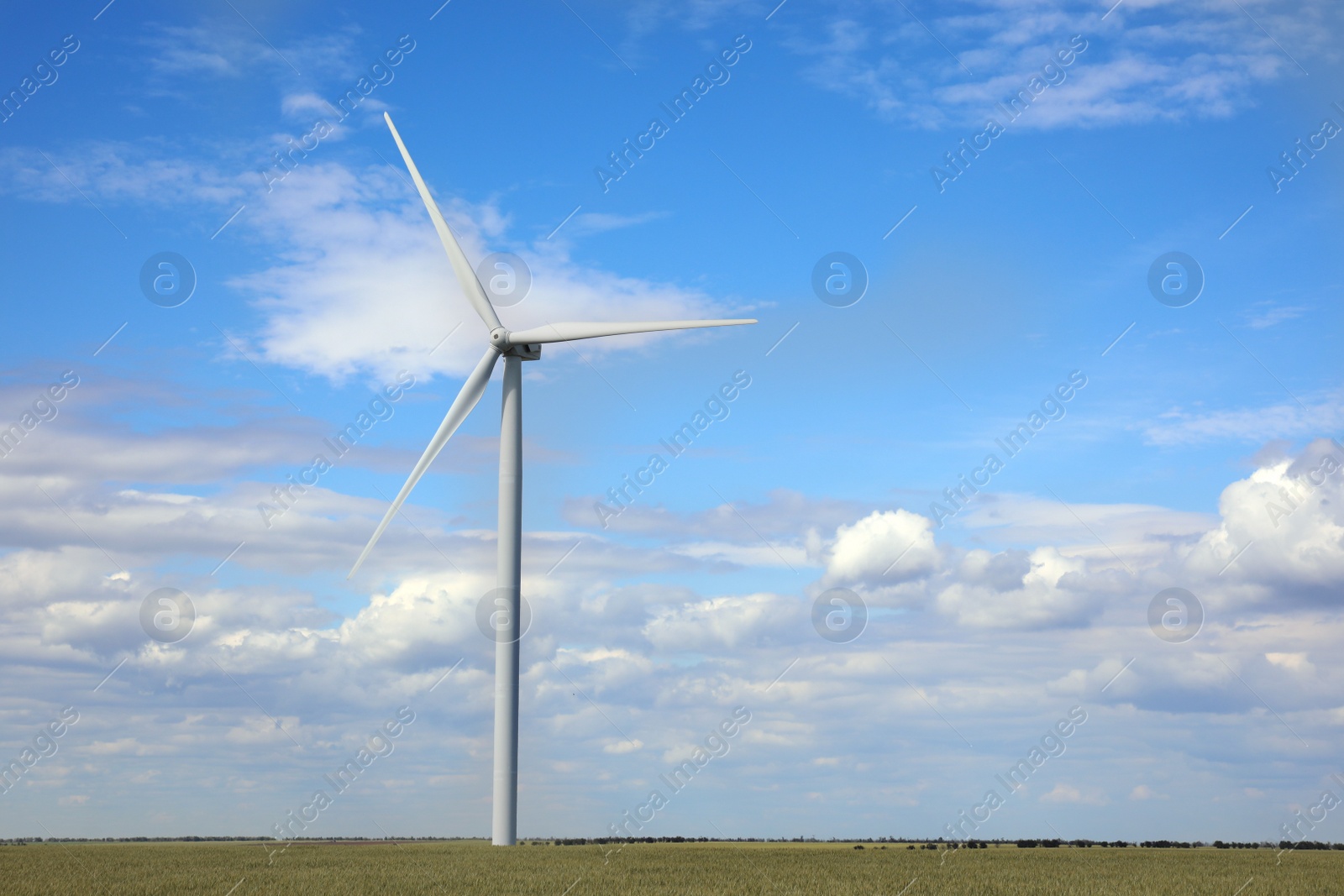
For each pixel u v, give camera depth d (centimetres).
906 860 3195
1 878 2389
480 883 2266
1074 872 2733
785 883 2356
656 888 2228
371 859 2927
